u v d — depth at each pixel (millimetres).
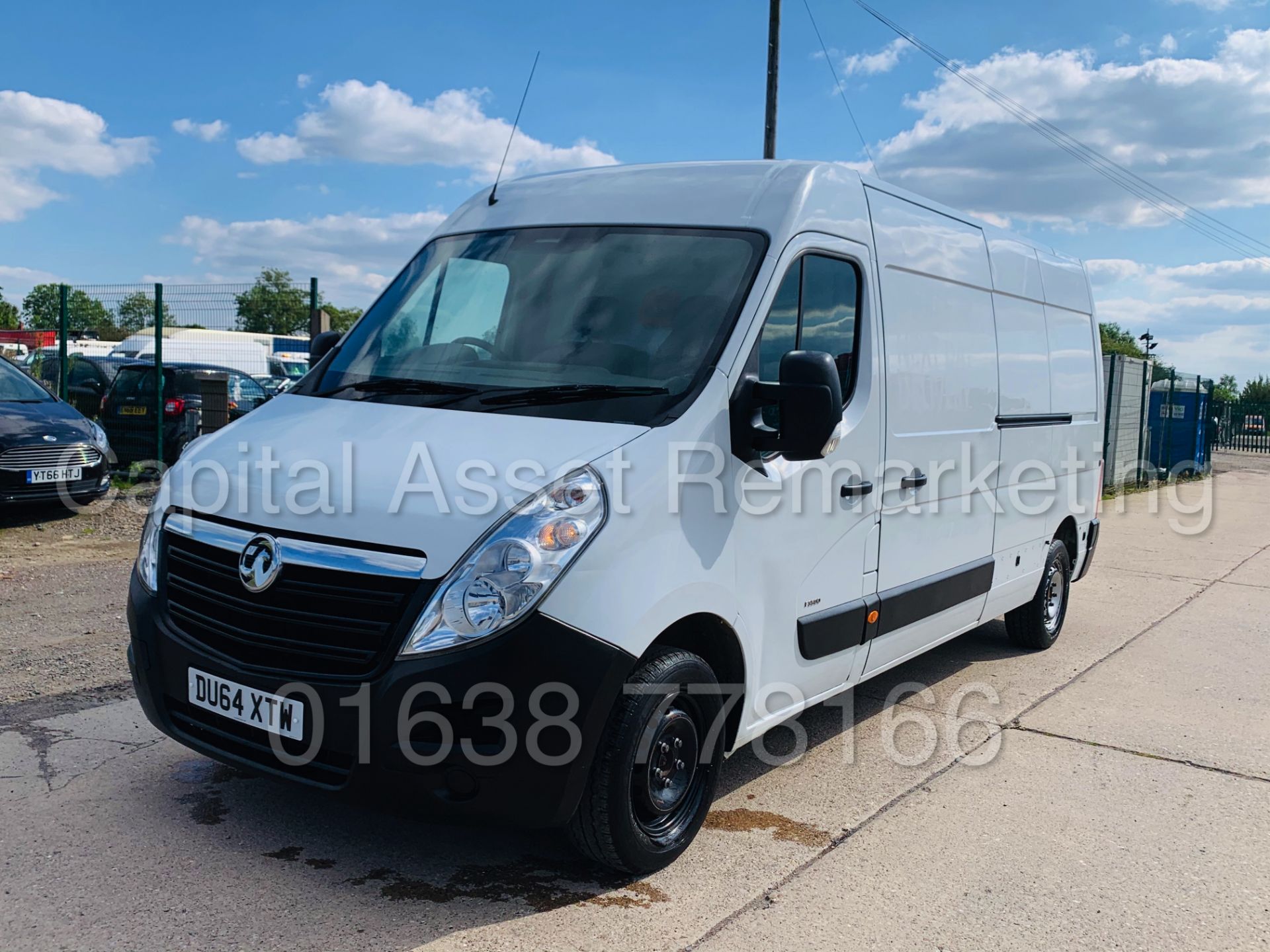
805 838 3977
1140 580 10062
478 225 4680
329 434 3672
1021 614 6953
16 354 15547
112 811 3881
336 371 4238
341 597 3174
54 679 5387
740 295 3848
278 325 12812
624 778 3303
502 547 3082
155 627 3562
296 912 3229
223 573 3408
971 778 4688
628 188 4457
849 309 4402
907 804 4359
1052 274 6820
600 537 3184
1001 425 5883
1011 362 6039
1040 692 6133
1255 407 35812
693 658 3506
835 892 3549
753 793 4414
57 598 7238
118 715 4898
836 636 4340
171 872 3439
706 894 3484
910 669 6559
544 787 3129
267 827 3797
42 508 10930
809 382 3498
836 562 4320
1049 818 4277
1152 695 6133
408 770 3053
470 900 3355
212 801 3992
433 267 4582
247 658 3324
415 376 4023
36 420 10305
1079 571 7539
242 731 3340
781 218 4055
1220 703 5992
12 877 3361
